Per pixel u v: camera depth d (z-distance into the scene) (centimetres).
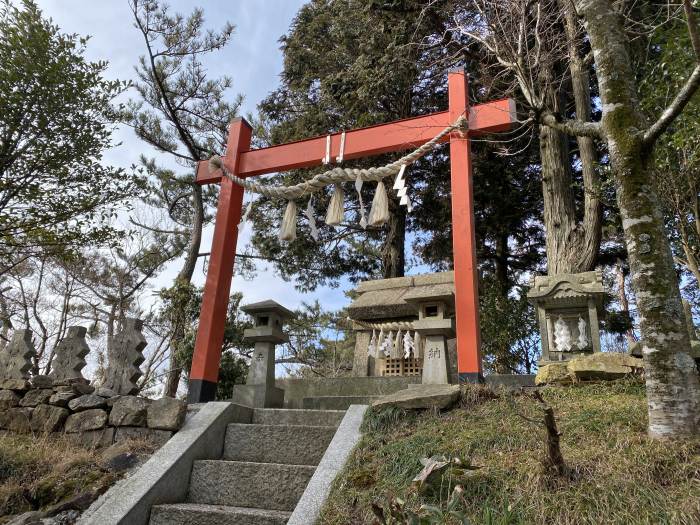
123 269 1384
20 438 445
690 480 236
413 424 358
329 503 275
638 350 444
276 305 571
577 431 308
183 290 949
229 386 901
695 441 256
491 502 247
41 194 593
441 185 1241
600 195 792
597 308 555
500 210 1237
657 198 306
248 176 682
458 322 497
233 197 655
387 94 1062
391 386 607
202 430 398
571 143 1141
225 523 308
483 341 966
